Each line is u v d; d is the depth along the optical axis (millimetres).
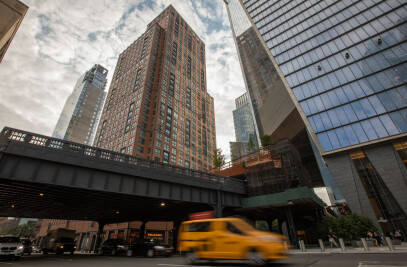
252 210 30375
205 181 25094
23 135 15391
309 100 38562
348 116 33500
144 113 79750
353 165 30406
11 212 33906
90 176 17531
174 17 119625
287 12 54969
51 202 25125
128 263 12258
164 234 56125
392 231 25094
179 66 106125
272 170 29812
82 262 13719
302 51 45281
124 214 35719
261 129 83125
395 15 36938
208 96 121000
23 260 16422
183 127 91312
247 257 8180
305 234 37062
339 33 42156
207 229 9914
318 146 33812
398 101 30406
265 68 80312
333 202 52438
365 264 8039
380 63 34375
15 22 19812
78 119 167625
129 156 20156
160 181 21609
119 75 106562
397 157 27750
